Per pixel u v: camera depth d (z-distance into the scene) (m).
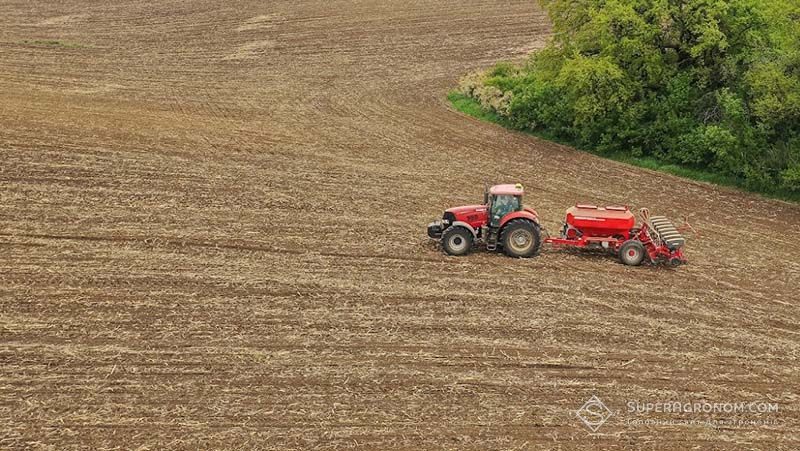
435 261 28.47
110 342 21.88
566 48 47.22
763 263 29.94
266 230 31.17
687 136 41.94
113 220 31.59
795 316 25.14
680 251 28.70
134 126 47.06
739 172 39.81
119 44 74.25
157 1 91.88
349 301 24.89
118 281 25.84
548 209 35.53
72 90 56.44
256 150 43.47
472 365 21.27
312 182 38.09
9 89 55.00
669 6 42.22
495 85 57.25
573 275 27.66
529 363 21.44
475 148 45.94
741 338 23.41
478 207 29.28
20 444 17.39
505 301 25.25
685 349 22.59
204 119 50.28
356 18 84.69
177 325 22.94
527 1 90.50
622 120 43.97
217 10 88.06
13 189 34.72
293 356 21.42
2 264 26.86
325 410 19.02
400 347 22.09
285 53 72.81
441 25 81.81
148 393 19.48
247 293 25.23
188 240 29.73
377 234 31.17
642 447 18.02
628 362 21.70
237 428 18.20
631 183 40.16
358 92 60.25
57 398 19.17
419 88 61.75
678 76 43.03
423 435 18.16
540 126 49.84
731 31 41.81
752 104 38.28
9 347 21.44
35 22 81.19
